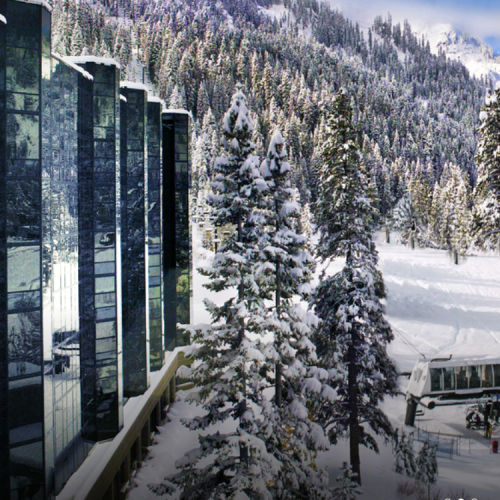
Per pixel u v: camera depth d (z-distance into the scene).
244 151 13.72
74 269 15.82
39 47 11.12
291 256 14.23
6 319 10.78
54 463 12.08
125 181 20.95
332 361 14.79
